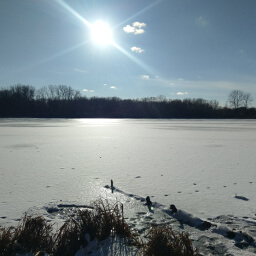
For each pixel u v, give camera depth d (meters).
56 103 99.19
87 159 12.73
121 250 4.39
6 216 5.91
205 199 7.09
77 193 7.55
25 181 8.78
